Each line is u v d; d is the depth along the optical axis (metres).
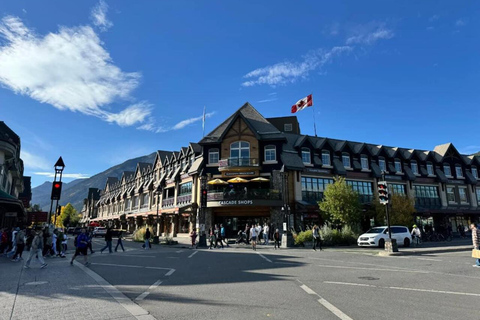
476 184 45.81
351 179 36.56
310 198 33.28
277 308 6.19
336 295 7.35
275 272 11.03
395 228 24.84
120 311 5.85
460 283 8.97
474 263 13.77
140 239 32.09
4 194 19.42
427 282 9.11
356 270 11.55
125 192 64.12
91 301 6.63
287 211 28.69
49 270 11.42
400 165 41.06
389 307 6.29
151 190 49.91
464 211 41.50
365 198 36.81
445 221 41.16
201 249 22.94
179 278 9.79
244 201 29.97
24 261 14.31
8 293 7.41
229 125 33.84
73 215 103.12
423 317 5.61
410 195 40.06
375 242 23.16
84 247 13.23
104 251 21.17
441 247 22.77
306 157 34.75
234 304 6.50
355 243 26.30
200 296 7.23
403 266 12.73
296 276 10.13
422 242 30.48
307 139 35.12
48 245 16.80
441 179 42.81
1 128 26.86
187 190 37.72
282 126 41.91
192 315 5.69
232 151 33.41
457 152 45.88
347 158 37.41
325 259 15.42
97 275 10.21
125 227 63.84
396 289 8.07
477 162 47.47
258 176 31.94
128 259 15.67
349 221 28.52
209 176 32.69
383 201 18.62
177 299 6.93
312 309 6.12
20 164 32.06
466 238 36.66
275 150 32.81
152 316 5.57
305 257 16.42
